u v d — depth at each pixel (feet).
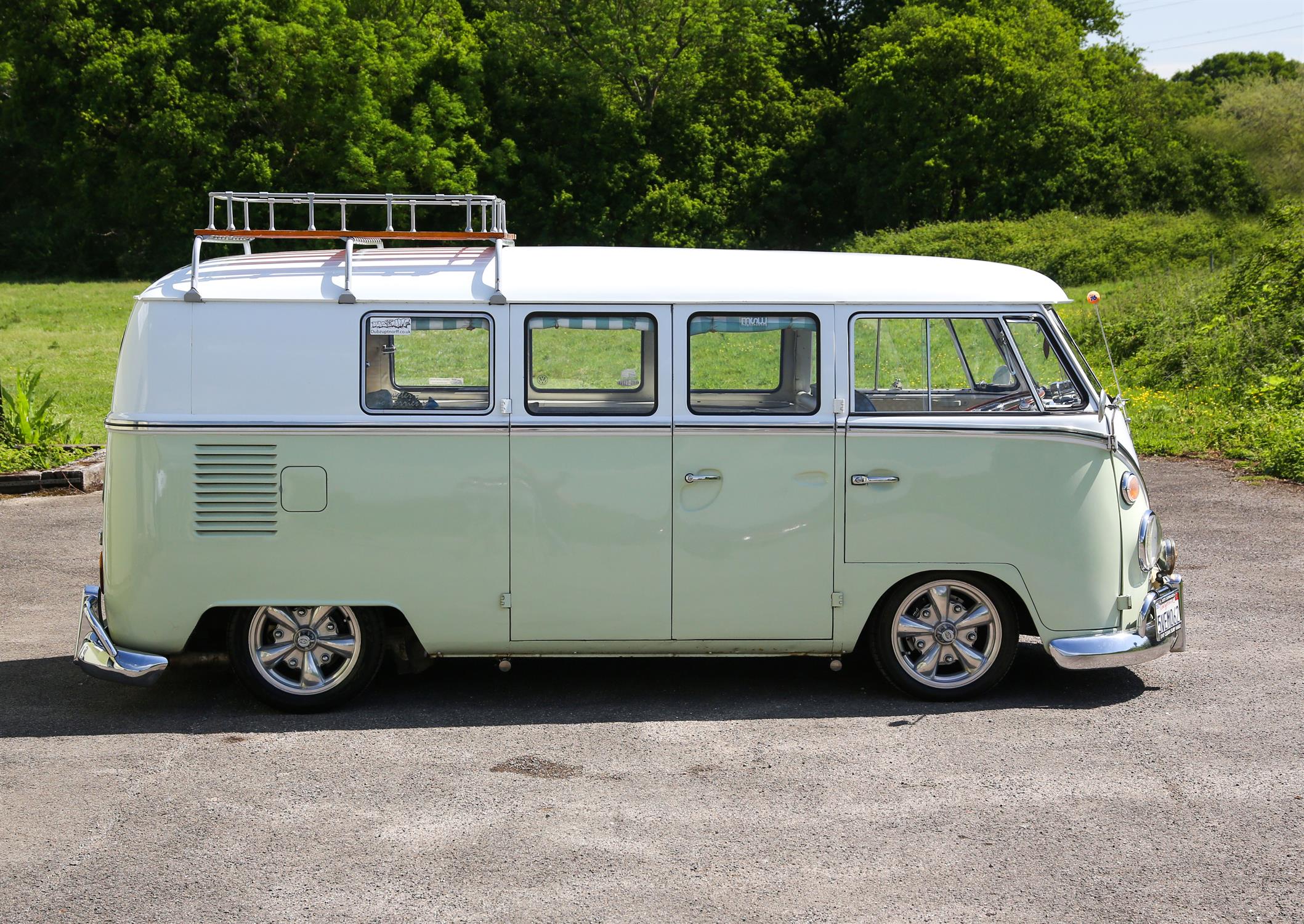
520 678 20.48
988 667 18.84
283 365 17.85
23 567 28.73
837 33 234.38
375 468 17.93
